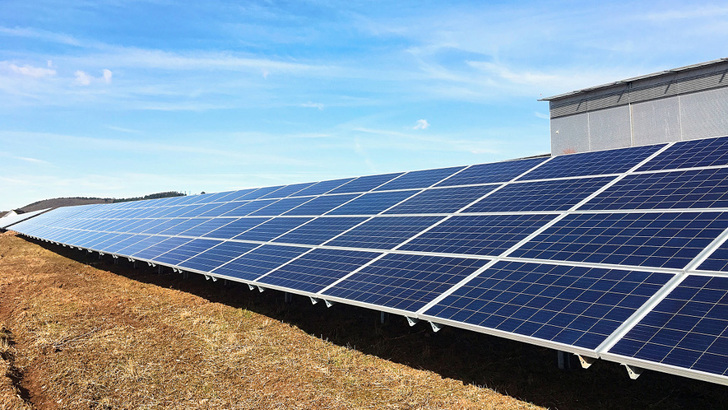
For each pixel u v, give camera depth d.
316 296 14.58
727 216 11.71
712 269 9.91
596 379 12.41
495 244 14.39
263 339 16.47
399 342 15.93
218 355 14.98
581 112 34.78
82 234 41.56
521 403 11.43
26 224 69.94
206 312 20.11
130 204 53.78
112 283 27.80
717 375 7.42
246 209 30.97
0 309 22.44
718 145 16.34
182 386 12.88
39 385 13.21
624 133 32.22
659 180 15.19
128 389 12.66
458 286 12.55
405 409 11.30
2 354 15.32
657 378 12.21
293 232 22.03
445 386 12.58
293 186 34.19
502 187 19.52
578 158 20.28
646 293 9.91
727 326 8.32
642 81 31.23
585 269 11.52
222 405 11.71
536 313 10.45
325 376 13.34
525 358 14.07
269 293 22.97
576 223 14.04
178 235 28.84
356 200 24.62
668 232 11.94
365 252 16.94
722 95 27.53
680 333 8.53
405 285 13.52
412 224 18.33
